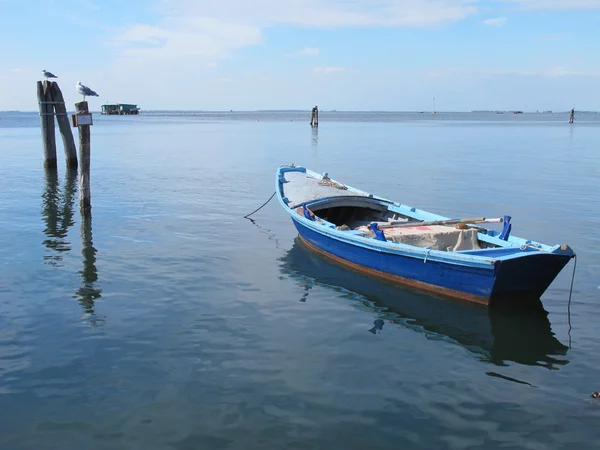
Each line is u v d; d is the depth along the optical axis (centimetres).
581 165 3734
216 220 1970
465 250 1198
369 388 825
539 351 958
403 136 7388
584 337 1015
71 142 3212
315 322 1070
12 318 1062
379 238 1285
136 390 810
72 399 785
